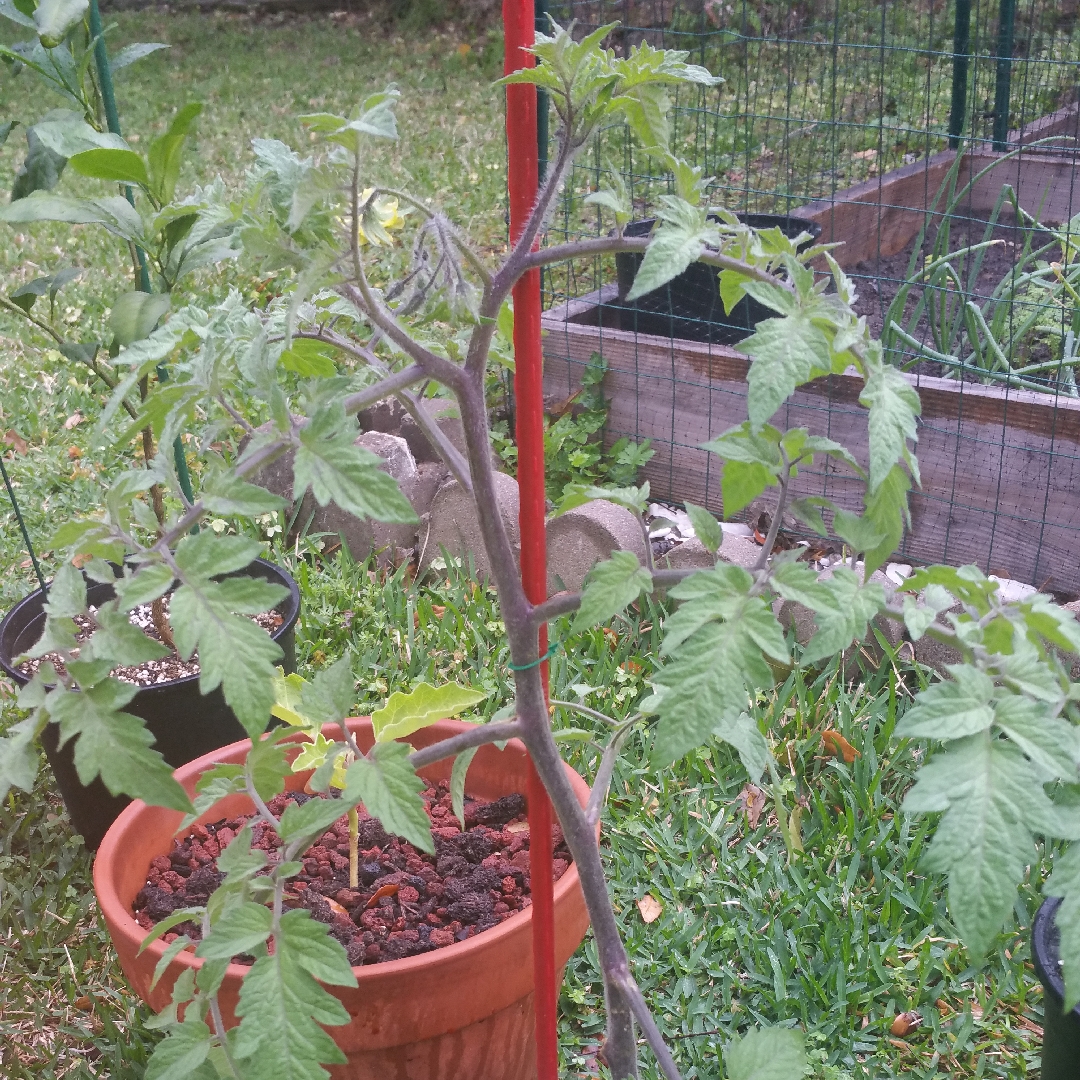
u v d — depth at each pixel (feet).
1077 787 2.85
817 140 23.43
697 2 25.84
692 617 3.38
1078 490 10.44
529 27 3.96
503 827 7.20
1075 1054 5.66
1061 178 17.12
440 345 5.25
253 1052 3.55
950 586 3.61
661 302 13.51
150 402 4.09
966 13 17.56
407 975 5.42
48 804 9.05
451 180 24.20
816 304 3.50
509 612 4.35
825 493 11.75
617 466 12.69
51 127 6.00
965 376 12.30
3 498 12.76
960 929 2.70
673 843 8.41
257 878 4.03
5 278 19.39
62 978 7.63
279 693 6.44
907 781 8.86
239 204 4.10
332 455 3.37
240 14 44.01
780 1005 7.23
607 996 4.82
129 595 3.21
